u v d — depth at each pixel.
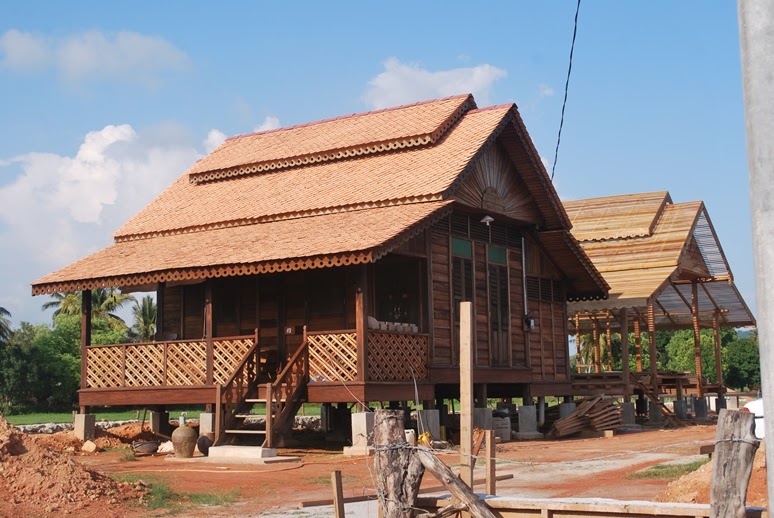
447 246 25.33
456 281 25.58
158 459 21.08
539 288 30.14
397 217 22.41
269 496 14.94
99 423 31.23
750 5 6.34
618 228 36.50
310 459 20.39
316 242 21.75
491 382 26.73
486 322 26.88
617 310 38.53
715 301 40.59
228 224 26.12
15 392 63.00
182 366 23.50
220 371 22.94
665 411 32.69
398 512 9.34
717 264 37.72
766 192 6.25
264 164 29.20
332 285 24.59
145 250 25.80
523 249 29.31
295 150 29.09
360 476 17.27
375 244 20.31
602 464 18.81
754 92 6.31
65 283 24.78
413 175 24.72
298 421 33.91
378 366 21.84
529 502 9.09
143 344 24.22
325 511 13.11
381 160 26.98
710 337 83.06
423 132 26.38
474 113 27.80
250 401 21.92
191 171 30.72
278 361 24.91
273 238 23.38
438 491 12.66
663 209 37.94
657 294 32.44
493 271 27.56
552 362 30.50
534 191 28.53
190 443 20.64
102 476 14.99
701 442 23.25
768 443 6.23
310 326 24.69
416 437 20.98
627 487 15.24
